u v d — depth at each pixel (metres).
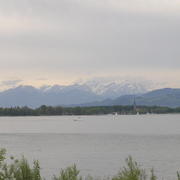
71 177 25.97
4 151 26.89
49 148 121.69
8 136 188.88
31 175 26.03
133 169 25.89
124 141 145.12
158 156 95.50
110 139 156.50
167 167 76.56
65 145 132.00
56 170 74.00
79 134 193.38
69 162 86.62
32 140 159.75
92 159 91.50
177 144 128.88
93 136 176.75
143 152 105.00
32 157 97.31
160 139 152.75
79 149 116.94
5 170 26.08
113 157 94.75
